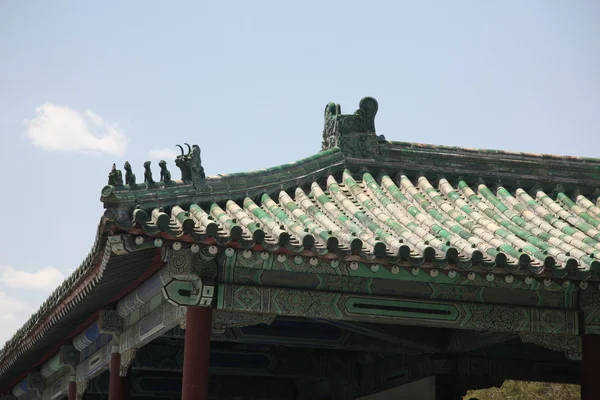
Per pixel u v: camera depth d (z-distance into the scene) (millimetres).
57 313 20344
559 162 18938
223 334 20094
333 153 17938
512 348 21656
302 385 26719
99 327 20016
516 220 17250
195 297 14961
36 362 27672
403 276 15578
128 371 20031
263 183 16547
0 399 33438
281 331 20578
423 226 16250
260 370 23953
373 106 18406
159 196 14562
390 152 18266
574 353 16656
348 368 24516
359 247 14070
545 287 16359
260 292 15266
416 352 21141
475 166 18609
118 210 13398
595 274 14930
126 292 18969
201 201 15305
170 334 20094
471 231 16312
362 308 15688
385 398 23141
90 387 25047
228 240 13883
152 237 13555
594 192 19047
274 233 14281
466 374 21203
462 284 16188
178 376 26156
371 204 16875
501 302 16391
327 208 16484
